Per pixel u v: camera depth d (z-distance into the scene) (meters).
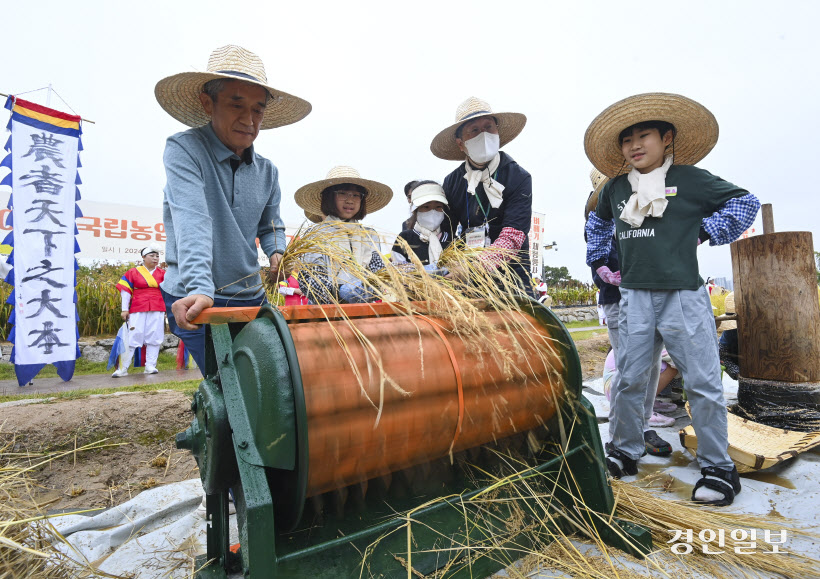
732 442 2.95
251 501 1.33
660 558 1.83
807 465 2.72
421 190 2.96
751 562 1.79
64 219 6.17
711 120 2.56
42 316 6.04
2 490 1.84
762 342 3.35
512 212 2.75
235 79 2.13
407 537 1.63
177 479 3.11
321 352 1.49
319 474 1.47
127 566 1.97
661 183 2.47
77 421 3.66
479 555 1.69
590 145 2.85
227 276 2.28
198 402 1.60
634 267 2.56
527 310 2.22
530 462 2.06
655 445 3.07
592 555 1.85
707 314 2.44
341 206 2.99
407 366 1.60
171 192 2.03
